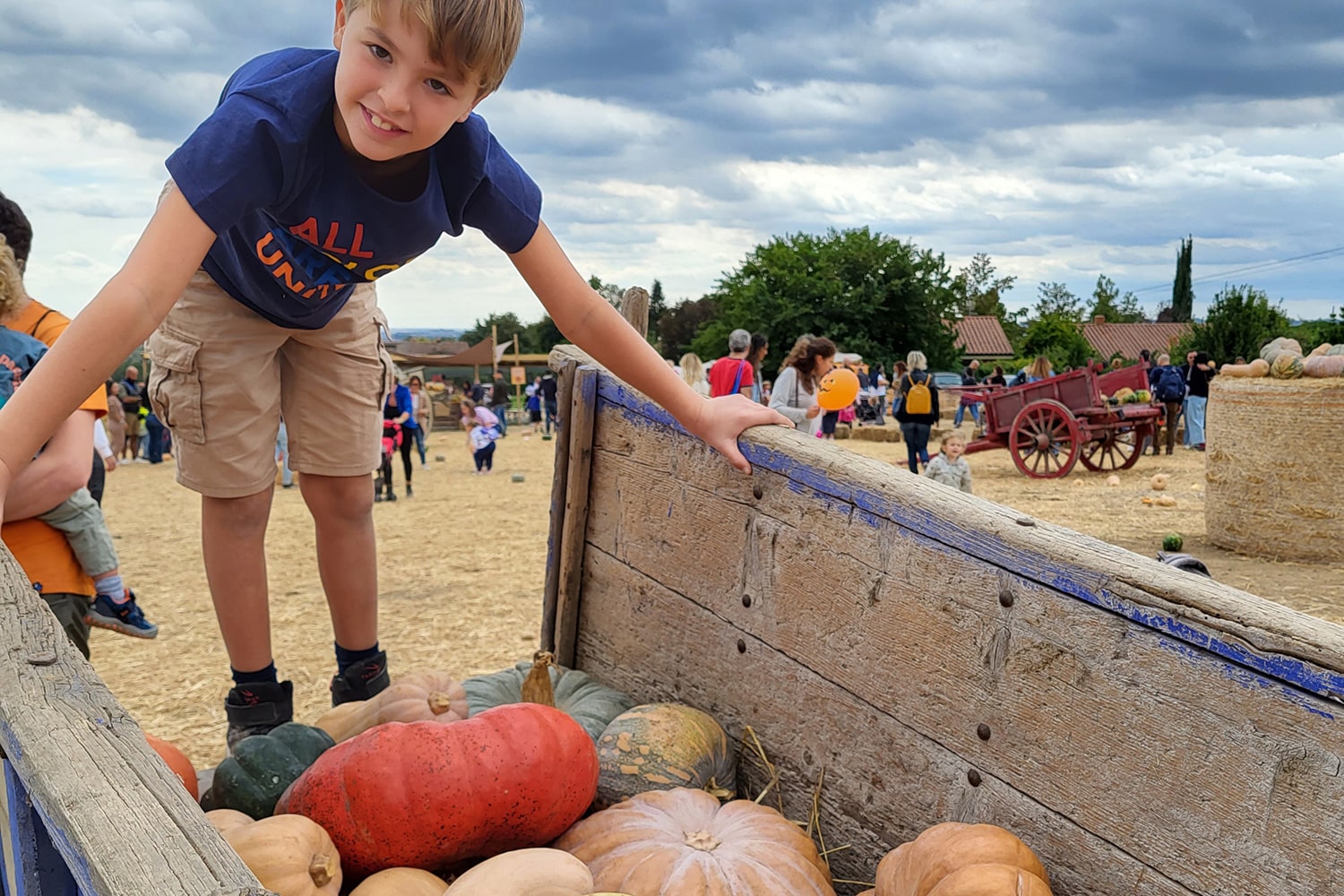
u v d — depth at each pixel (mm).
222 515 2578
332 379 2648
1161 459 18359
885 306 54375
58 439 2707
